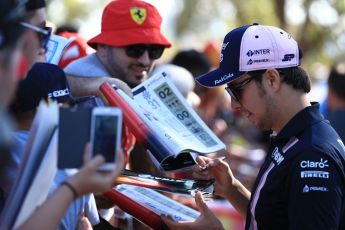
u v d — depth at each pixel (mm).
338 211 2363
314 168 2379
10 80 1697
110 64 3230
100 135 1817
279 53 2551
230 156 5852
